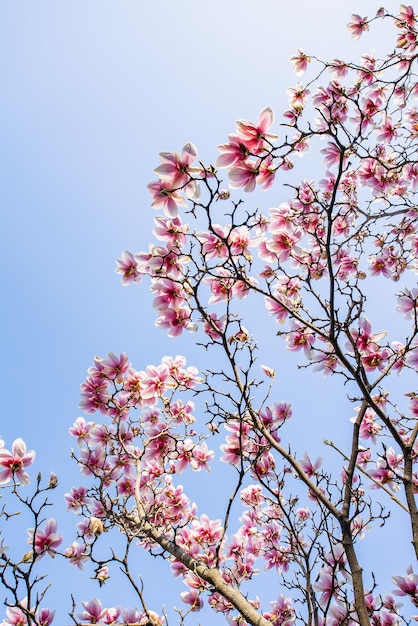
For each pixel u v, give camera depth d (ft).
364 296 10.24
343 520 9.61
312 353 13.20
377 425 13.80
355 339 12.41
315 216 18.83
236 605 9.27
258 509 15.85
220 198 9.84
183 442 15.25
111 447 14.52
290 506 12.96
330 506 9.84
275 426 13.56
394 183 19.12
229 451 13.35
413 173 19.71
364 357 12.57
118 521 11.32
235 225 9.73
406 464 10.11
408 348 11.25
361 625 8.38
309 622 9.41
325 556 11.19
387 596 11.15
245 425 13.06
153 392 14.43
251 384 11.18
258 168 9.16
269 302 14.08
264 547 15.53
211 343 11.66
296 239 12.89
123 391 14.80
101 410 14.71
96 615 11.09
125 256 13.03
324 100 17.53
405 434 14.64
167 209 9.81
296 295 14.11
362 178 19.51
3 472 10.98
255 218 13.01
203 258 10.44
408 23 18.99
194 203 9.43
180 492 15.60
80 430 15.05
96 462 14.55
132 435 15.64
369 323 12.35
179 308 12.32
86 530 11.89
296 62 17.98
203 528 14.76
